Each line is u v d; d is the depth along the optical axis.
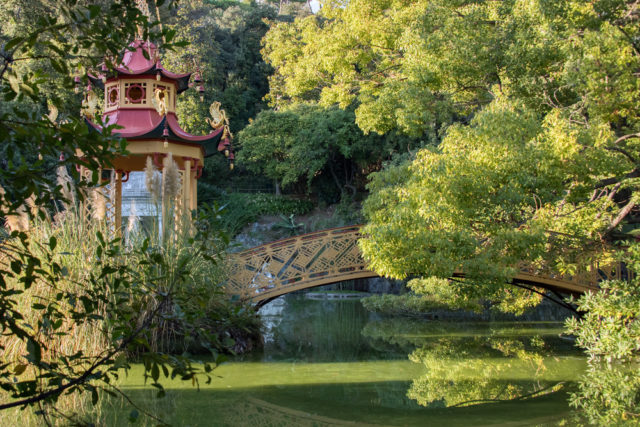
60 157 2.68
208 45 35.41
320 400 7.37
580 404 7.18
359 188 35.38
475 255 9.14
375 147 31.53
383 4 16.75
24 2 15.25
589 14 9.63
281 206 35.03
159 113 10.66
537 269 11.26
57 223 7.73
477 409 6.95
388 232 9.14
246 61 41.62
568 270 10.48
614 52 8.59
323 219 34.88
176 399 7.21
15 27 15.48
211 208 3.29
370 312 20.03
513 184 8.70
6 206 2.47
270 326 15.84
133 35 2.82
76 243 7.46
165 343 8.93
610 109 8.94
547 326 15.64
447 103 12.93
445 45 11.66
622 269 11.50
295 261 12.02
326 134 31.91
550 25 10.07
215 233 3.27
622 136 10.66
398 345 12.27
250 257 11.92
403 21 15.70
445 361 10.35
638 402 7.26
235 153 37.44
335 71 17.69
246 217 34.38
